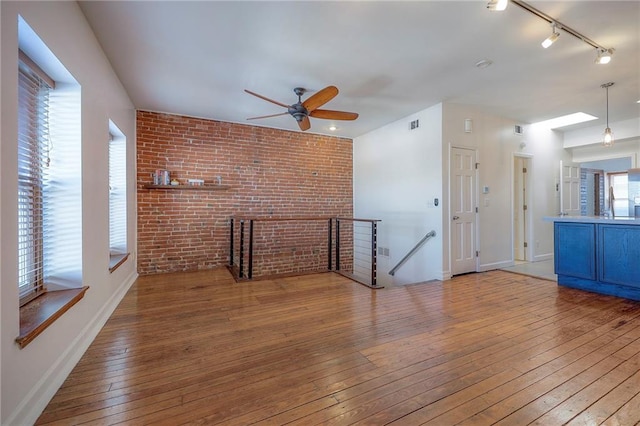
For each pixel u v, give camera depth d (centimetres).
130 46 269
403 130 489
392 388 170
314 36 257
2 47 131
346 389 169
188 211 475
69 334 192
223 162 499
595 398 160
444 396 162
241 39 261
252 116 475
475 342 227
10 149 136
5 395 127
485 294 350
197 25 240
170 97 395
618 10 225
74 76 206
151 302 321
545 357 204
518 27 246
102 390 167
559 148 579
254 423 142
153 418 145
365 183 586
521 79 345
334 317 278
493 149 478
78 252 214
